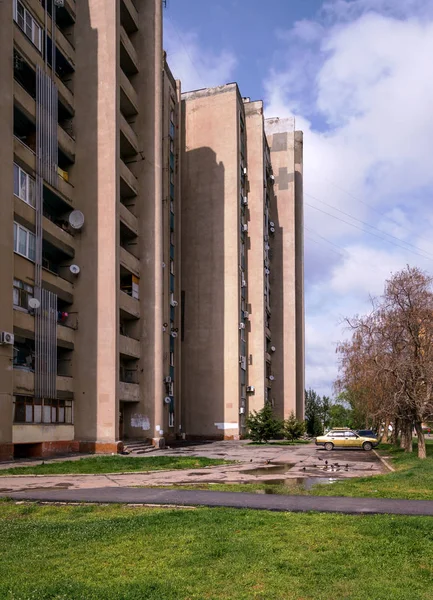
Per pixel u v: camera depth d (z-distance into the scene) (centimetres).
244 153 5484
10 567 711
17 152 2423
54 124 2781
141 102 3631
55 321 2656
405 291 2473
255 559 741
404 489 1419
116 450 2742
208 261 4916
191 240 4978
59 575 682
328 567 710
